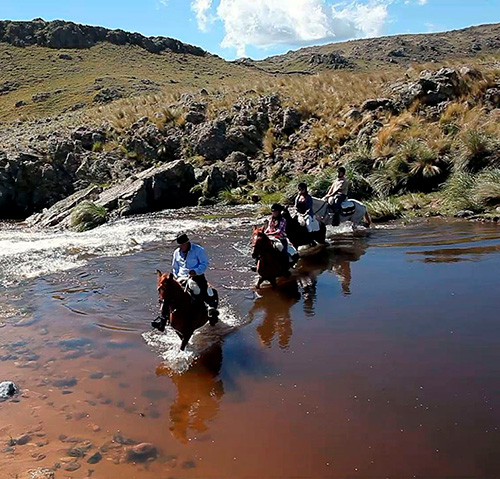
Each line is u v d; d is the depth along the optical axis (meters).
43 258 13.84
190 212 21.73
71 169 26.44
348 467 5.12
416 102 25.89
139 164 27.09
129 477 5.07
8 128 37.25
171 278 7.82
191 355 7.82
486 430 5.57
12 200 25.30
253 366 7.35
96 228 18.92
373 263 12.11
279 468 5.16
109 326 9.02
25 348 8.14
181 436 5.75
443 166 20.86
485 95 25.19
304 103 28.83
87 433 5.84
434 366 6.99
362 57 106.62
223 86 36.53
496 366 6.90
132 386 6.91
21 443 5.66
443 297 9.52
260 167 25.94
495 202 17.33
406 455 5.24
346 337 8.10
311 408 6.18
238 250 14.14
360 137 24.61
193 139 27.86
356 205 15.68
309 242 13.56
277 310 9.52
